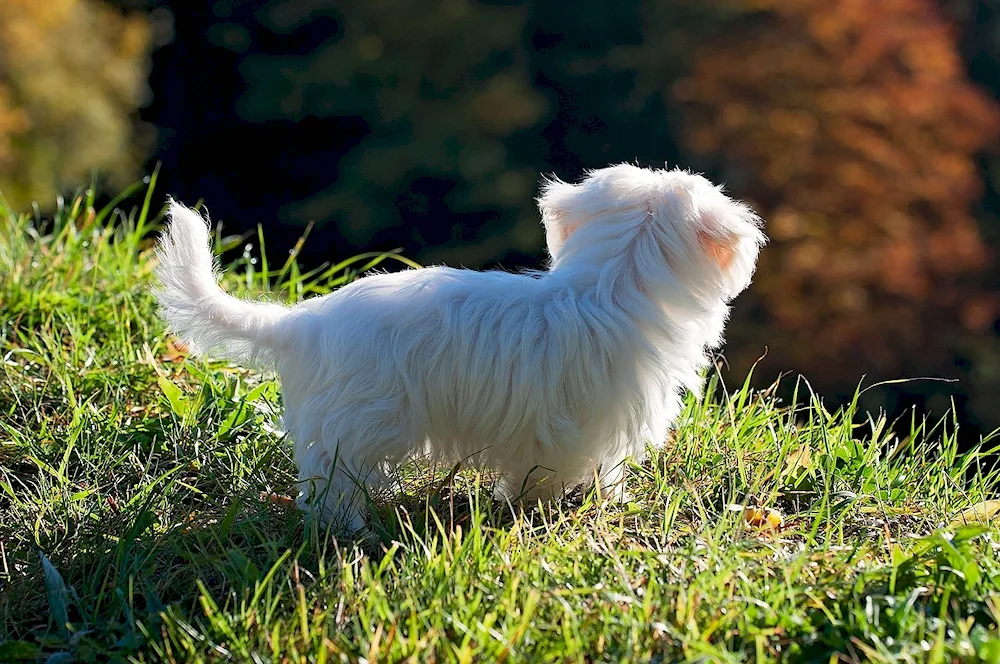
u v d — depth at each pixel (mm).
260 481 4324
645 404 3975
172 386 4770
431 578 3322
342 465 3812
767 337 15984
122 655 3217
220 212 24641
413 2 21891
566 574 3371
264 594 3461
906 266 16172
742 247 4098
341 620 3182
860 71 17359
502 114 21453
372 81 22250
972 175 18047
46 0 16297
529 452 3930
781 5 18266
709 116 18375
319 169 24734
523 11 22312
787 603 3182
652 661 2916
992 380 16766
